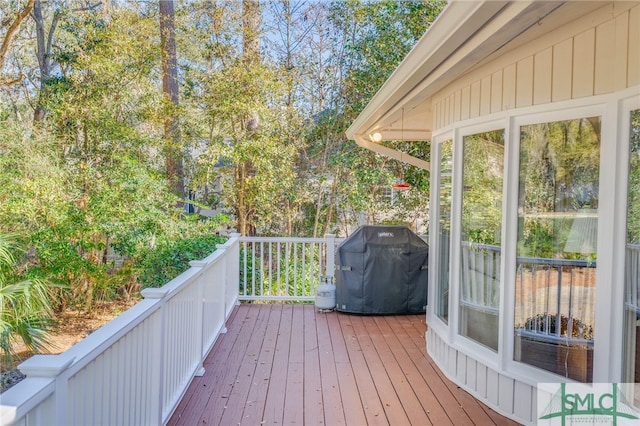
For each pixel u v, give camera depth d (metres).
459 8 2.40
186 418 3.24
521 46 3.23
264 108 9.32
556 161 3.04
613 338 2.71
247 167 10.01
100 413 1.96
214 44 9.73
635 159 2.58
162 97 9.30
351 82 10.26
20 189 7.16
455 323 4.07
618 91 2.61
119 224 7.38
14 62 10.52
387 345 5.01
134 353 2.43
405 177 10.85
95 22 8.68
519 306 3.34
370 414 3.37
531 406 3.22
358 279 6.18
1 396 1.38
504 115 3.41
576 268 2.96
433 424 3.24
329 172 10.85
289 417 3.29
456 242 4.10
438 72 3.28
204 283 4.26
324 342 5.08
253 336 5.28
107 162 8.62
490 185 3.63
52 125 8.61
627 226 2.64
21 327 5.11
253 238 6.95
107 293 8.27
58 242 7.11
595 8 2.64
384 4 9.97
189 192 10.38
